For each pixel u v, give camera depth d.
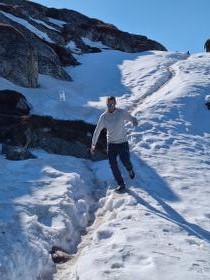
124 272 8.02
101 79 28.39
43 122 17.19
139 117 19.56
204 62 29.88
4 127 16.50
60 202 11.34
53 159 15.09
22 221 9.98
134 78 28.00
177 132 18.42
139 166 14.79
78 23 47.78
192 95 22.20
